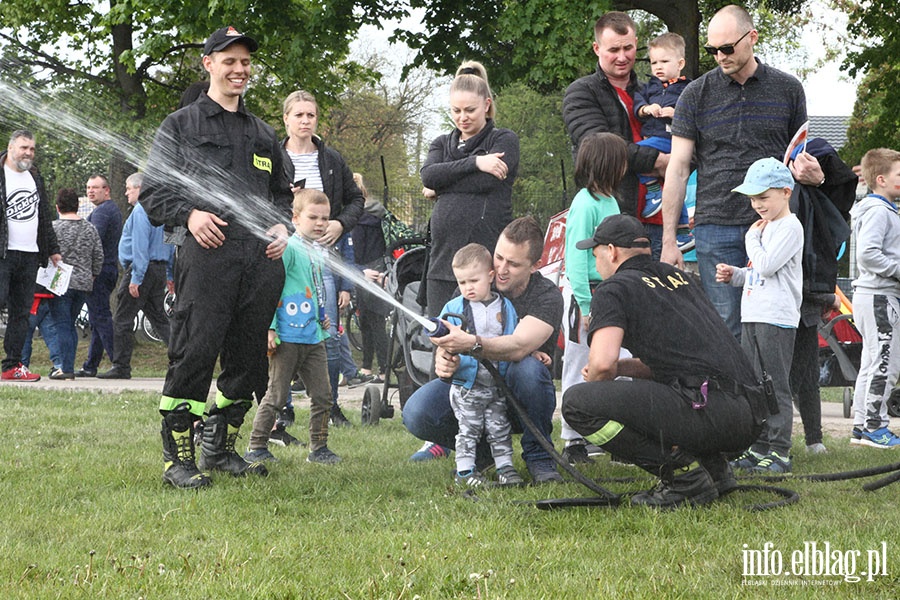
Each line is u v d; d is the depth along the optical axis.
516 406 5.11
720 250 6.28
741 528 4.25
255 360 5.63
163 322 13.12
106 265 12.98
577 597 3.33
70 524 4.34
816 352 6.74
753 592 3.42
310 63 21.58
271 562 3.74
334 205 7.78
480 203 6.48
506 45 19.91
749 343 6.05
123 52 19.94
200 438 6.01
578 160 6.07
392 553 3.86
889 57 23.72
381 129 45.19
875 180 7.59
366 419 8.38
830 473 5.77
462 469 5.42
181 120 5.50
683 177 6.37
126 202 19.92
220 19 18.80
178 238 6.43
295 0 20.02
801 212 6.23
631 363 5.00
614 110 6.99
